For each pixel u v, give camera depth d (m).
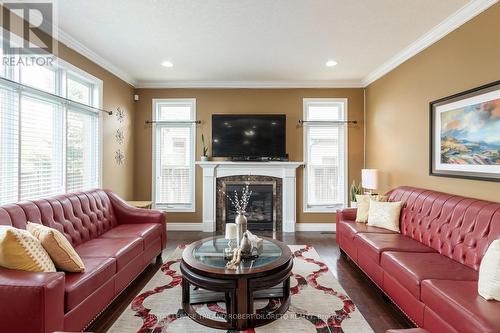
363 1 2.40
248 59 3.77
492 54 2.31
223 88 4.89
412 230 2.85
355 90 4.88
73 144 3.33
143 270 2.98
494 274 1.54
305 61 3.85
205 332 1.97
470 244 2.12
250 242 2.35
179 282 2.79
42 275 1.59
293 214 4.82
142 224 3.42
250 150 4.78
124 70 4.24
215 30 2.93
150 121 4.88
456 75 2.72
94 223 2.97
